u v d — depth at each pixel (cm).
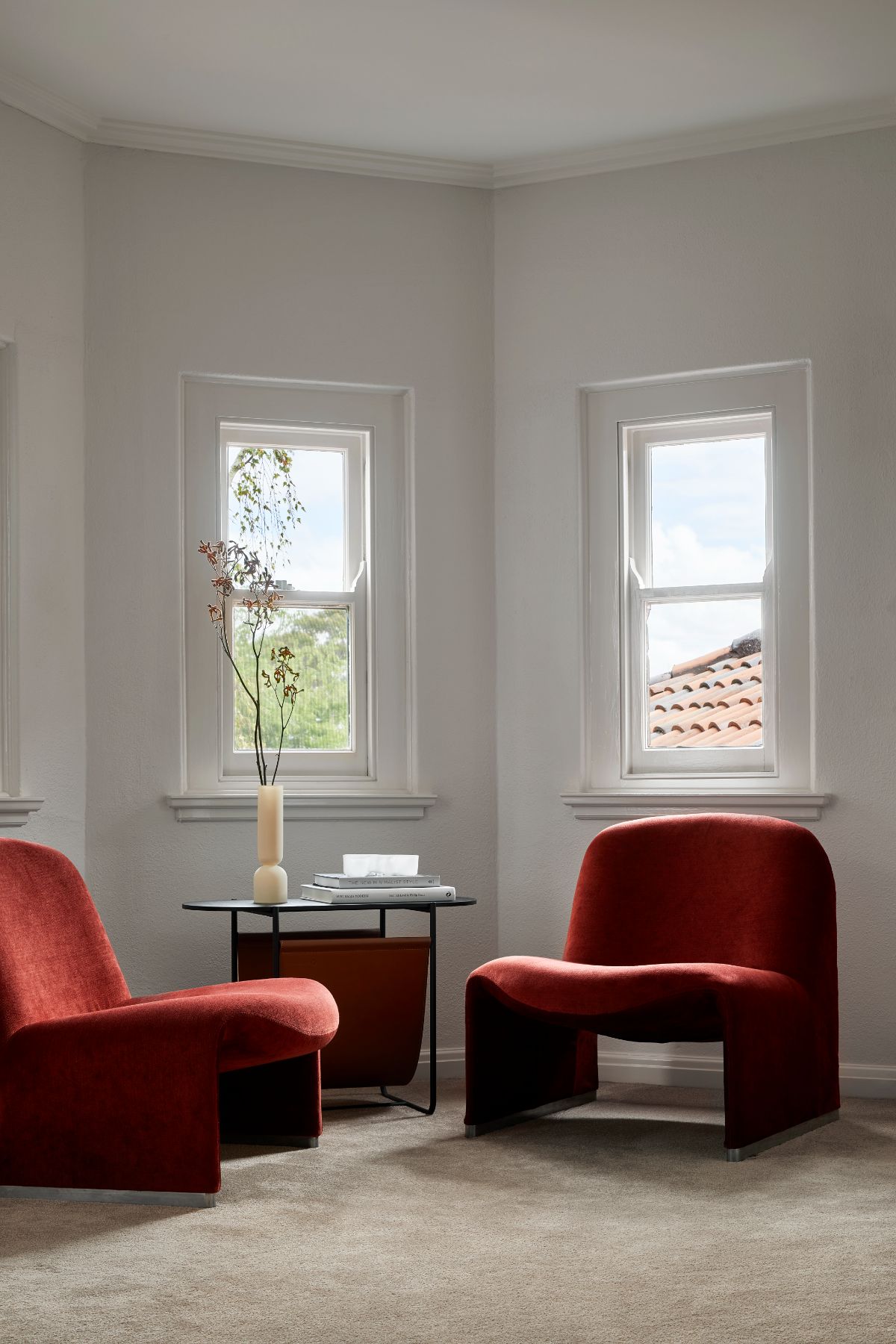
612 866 381
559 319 452
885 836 407
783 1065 333
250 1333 209
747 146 435
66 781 408
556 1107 379
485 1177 305
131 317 429
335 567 453
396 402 452
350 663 450
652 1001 313
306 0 359
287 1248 253
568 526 448
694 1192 291
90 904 337
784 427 429
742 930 356
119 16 367
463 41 381
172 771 423
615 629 445
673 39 381
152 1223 270
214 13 365
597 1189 294
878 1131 347
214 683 434
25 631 399
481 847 448
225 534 440
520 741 449
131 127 428
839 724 415
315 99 416
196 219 437
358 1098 401
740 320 433
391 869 394
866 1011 406
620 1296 225
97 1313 219
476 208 456
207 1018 284
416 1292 229
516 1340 205
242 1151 333
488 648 451
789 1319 214
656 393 445
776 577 427
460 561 452
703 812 424
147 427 428
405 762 449
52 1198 288
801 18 371
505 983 338
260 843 384
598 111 424
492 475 454
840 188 425
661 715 447
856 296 421
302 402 447
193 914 422
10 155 404
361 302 450
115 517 423
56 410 413
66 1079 288
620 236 448
